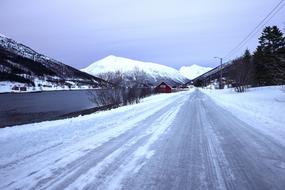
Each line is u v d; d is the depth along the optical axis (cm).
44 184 446
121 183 452
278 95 2620
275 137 820
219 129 1000
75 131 969
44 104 4362
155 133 924
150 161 581
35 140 810
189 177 482
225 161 580
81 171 512
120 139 818
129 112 1691
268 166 541
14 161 583
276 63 3231
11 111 3197
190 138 834
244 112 1557
